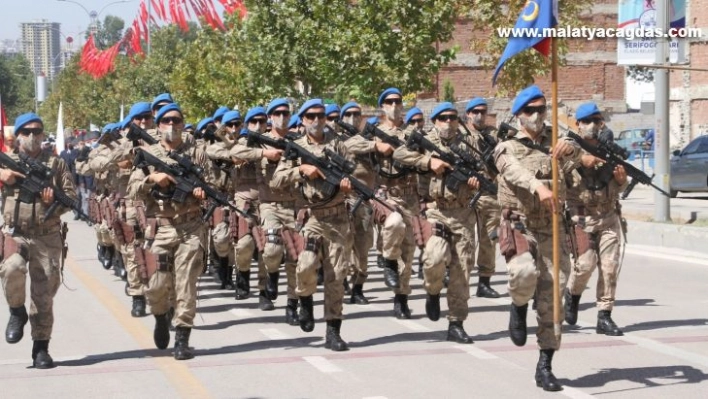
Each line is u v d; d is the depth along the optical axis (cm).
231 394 775
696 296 1236
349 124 1248
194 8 2309
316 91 2344
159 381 821
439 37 2161
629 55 2433
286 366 870
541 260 773
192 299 905
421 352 921
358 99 2128
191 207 899
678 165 2616
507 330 1030
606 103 4031
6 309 1241
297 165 942
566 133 1008
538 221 772
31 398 770
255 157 1146
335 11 2227
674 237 1734
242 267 1284
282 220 1190
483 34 3706
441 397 754
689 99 3659
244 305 1244
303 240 948
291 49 2323
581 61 4003
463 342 961
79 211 892
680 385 782
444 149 957
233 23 2547
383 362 880
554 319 757
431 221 955
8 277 858
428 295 984
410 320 1109
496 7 2464
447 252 951
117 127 1582
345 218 938
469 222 957
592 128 983
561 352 909
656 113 1919
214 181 1305
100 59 3675
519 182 743
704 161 2544
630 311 1130
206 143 1370
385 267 1191
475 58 3781
